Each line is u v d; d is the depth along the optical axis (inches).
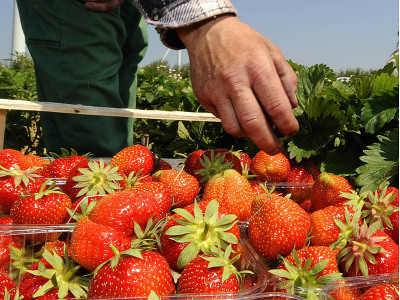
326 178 11.0
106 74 17.3
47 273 7.6
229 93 9.4
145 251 7.4
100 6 16.4
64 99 17.2
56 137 18.4
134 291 6.8
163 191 9.6
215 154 12.1
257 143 9.4
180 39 10.6
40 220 9.4
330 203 10.9
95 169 10.1
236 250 8.1
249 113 9.2
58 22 16.6
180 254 7.6
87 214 8.4
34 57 17.3
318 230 9.0
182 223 7.8
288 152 13.8
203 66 9.8
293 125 9.4
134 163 11.6
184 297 6.7
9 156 11.3
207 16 9.8
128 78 20.4
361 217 9.4
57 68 16.9
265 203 8.7
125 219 7.9
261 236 8.6
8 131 30.7
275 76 9.3
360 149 13.6
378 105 13.4
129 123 19.9
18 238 8.8
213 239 7.8
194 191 10.8
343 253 8.1
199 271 7.2
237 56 9.3
